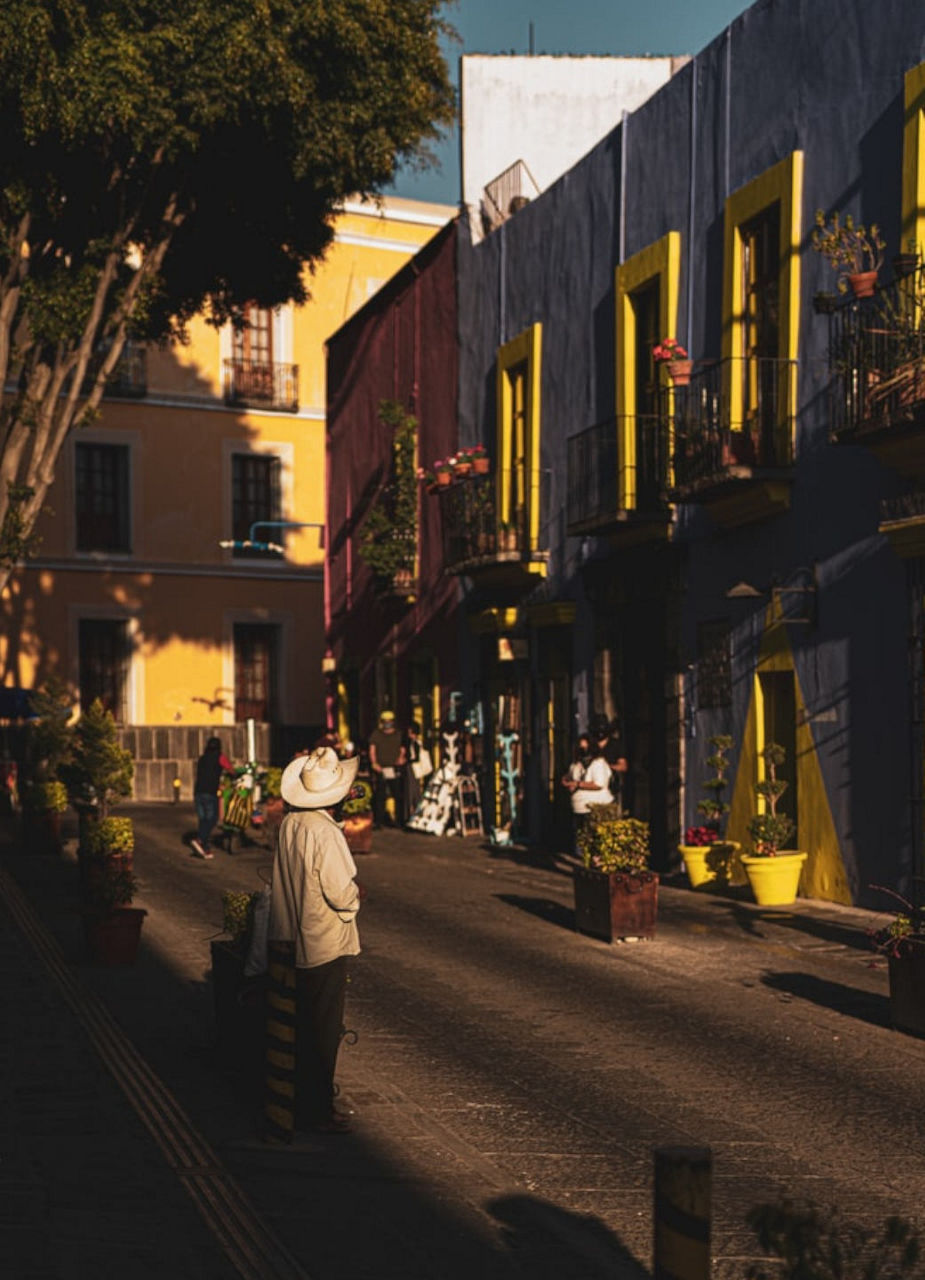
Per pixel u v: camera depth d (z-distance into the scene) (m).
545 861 20.92
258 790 24.38
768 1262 5.71
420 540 28.62
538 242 23.58
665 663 19.17
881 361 14.17
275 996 7.25
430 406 28.22
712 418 17.89
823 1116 7.90
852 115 15.55
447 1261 5.62
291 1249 5.66
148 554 39.12
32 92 17.17
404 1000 11.08
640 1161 7.07
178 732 38.59
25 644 37.53
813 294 16.08
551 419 23.11
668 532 19.20
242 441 40.44
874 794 14.98
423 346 28.59
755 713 17.23
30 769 28.92
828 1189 6.68
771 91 17.05
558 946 13.55
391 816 28.36
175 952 13.12
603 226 21.38
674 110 19.34
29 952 13.03
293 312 41.03
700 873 17.11
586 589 21.55
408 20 19.44
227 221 22.44
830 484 15.67
